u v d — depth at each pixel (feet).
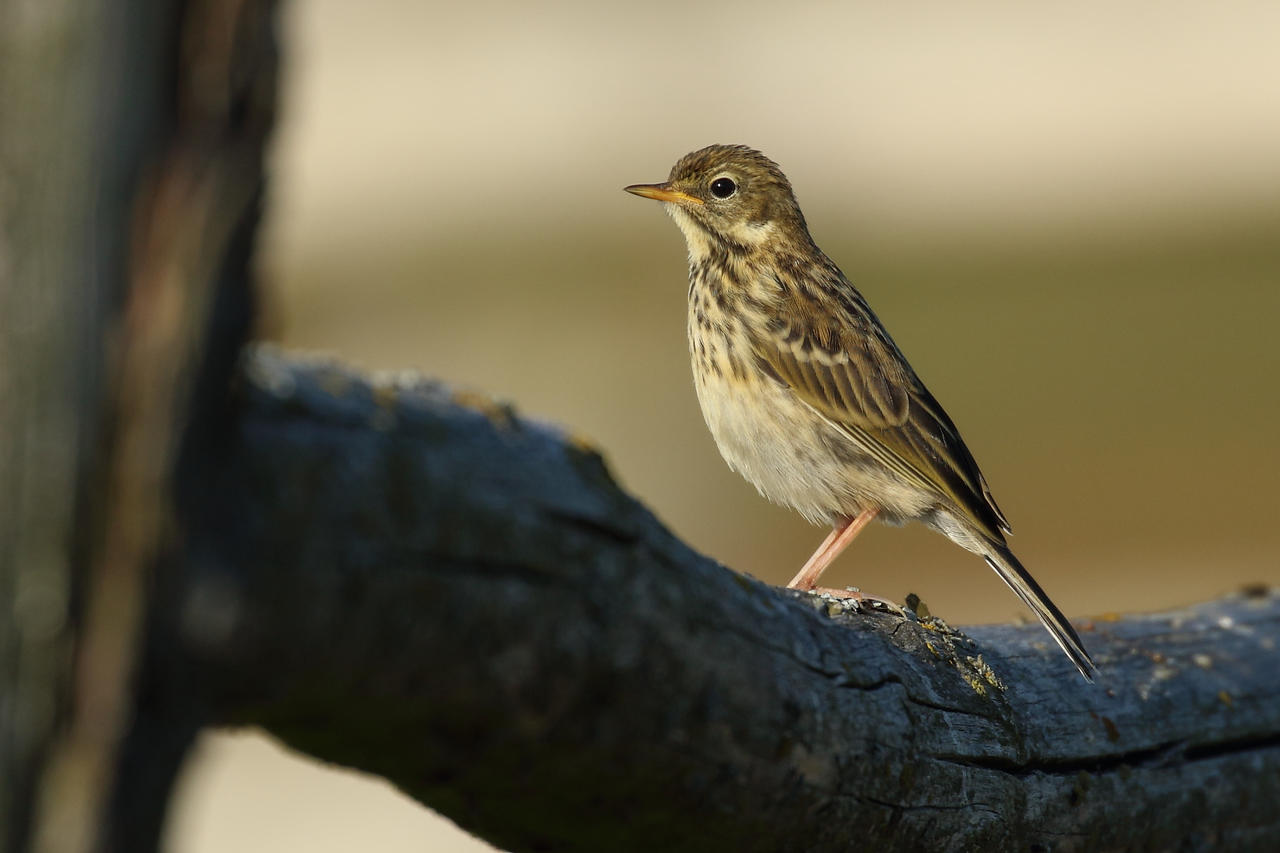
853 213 185.06
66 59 14.58
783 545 108.06
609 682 21.76
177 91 14.88
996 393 130.52
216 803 75.72
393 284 161.99
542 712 21.20
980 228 177.47
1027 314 148.15
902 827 28.25
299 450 17.53
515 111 203.10
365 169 188.55
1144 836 33.76
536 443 20.88
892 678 28.43
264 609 17.17
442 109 203.31
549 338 142.51
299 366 18.38
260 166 15.21
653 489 118.32
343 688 18.92
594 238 169.58
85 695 14.94
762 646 24.95
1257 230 172.35
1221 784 34.83
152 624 15.29
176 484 15.21
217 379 15.47
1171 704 34.88
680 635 22.81
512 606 20.03
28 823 14.79
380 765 21.66
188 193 14.84
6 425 14.65
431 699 19.95
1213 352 135.54
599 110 199.52
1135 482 111.86
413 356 143.13
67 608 14.82
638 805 23.90
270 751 82.02
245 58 14.90
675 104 202.80
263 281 15.88
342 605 18.01
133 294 14.83
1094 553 102.17
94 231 14.67
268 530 17.07
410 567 18.67
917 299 158.51
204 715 16.66
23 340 14.65
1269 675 37.14
